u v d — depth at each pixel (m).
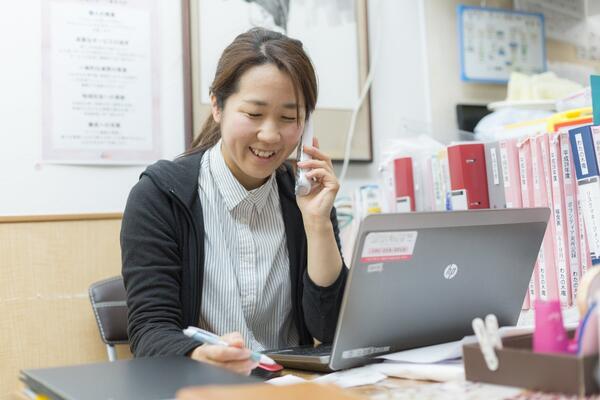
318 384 0.63
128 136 1.85
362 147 2.15
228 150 1.21
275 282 1.30
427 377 0.81
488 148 1.57
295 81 1.13
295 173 1.25
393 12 2.26
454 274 0.94
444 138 2.26
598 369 0.64
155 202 1.21
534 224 1.01
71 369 0.78
